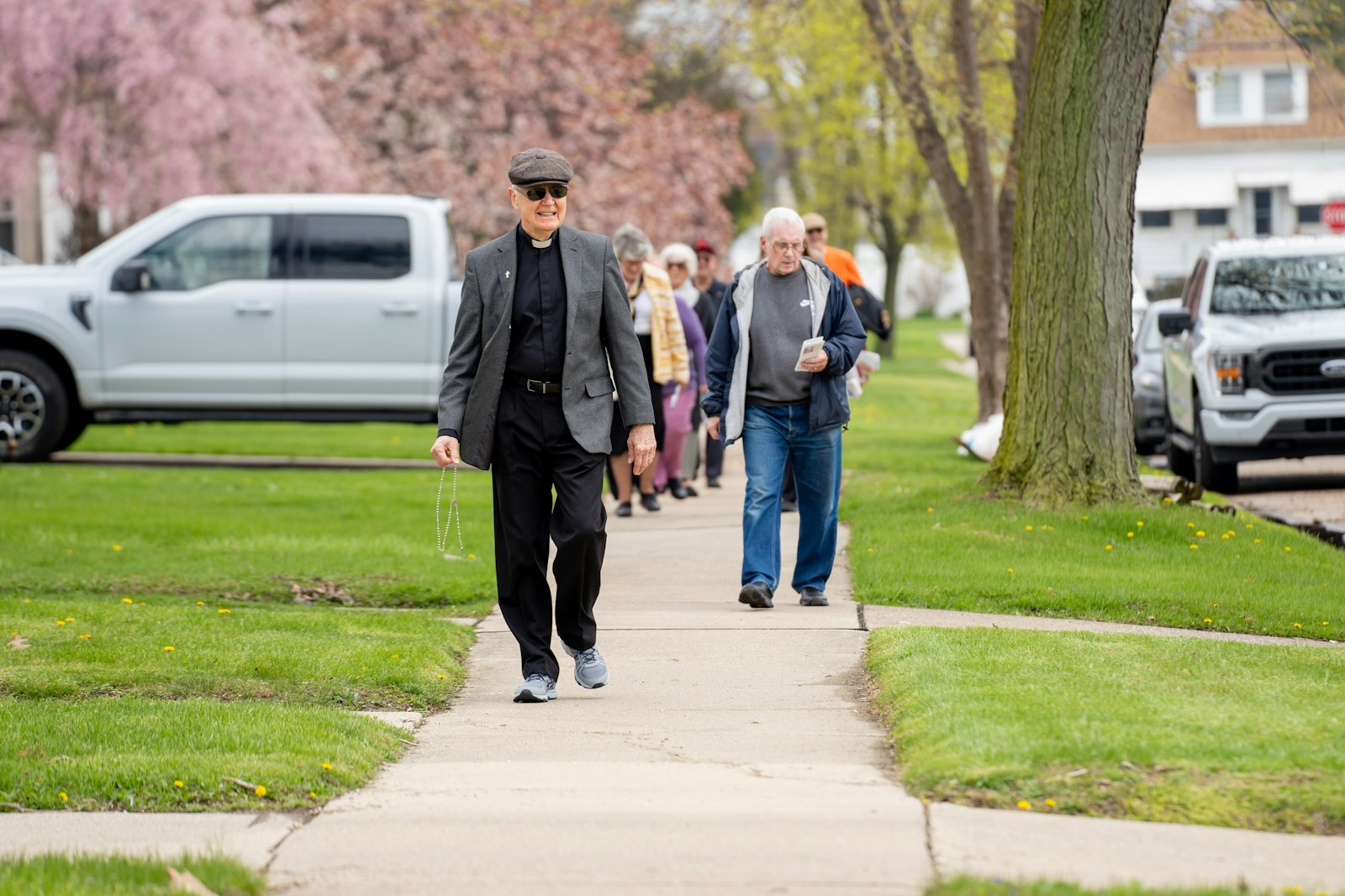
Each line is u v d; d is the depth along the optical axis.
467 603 17.12
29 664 13.20
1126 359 20.52
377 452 34.06
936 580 16.97
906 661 12.88
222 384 29.80
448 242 30.14
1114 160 20.20
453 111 69.69
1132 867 8.16
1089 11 19.95
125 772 9.91
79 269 30.05
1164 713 10.93
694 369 25.89
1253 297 28.06
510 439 12.27
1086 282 20.38
